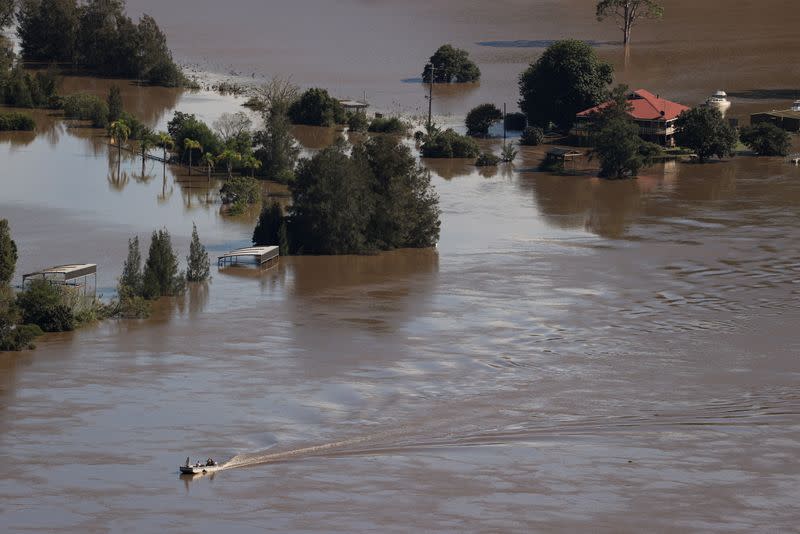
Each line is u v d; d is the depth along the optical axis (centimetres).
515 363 16250
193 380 15288
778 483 12319
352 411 14250
